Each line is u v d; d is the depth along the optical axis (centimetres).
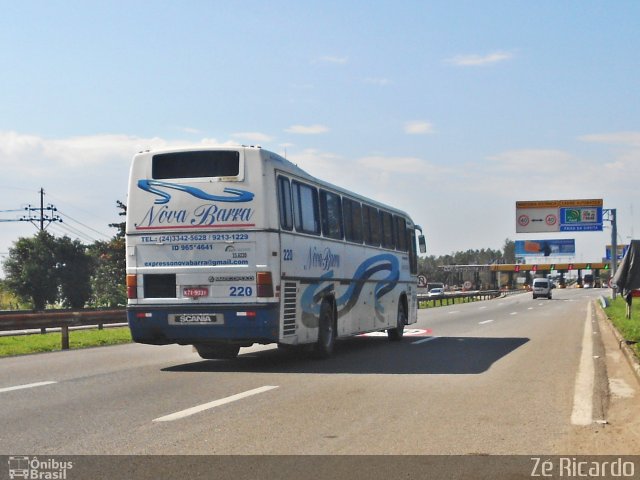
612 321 2827
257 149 1375
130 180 1428
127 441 750
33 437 767
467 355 1666
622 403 1013
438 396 1045
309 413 907
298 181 1496
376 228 1988
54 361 1555
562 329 2658
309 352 1577
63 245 6831
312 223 1548
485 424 848
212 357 1611
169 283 1395
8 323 2309
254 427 823
